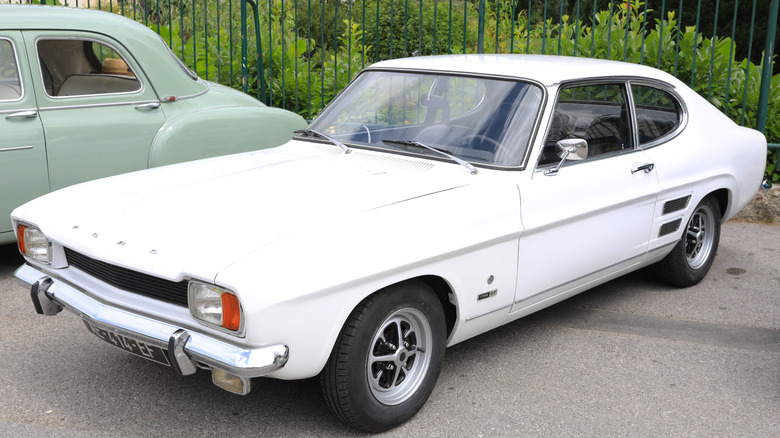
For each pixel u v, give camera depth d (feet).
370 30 45.55
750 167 18.40
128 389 12.80
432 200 11.69
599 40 27.27
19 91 17.35
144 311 10.53
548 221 12.97
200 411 12.10
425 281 11.85
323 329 10.03
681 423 12.01
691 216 16.96
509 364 13.99
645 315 16.55
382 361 11.21
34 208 12.31
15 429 11.41
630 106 15.38
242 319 9.41
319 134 14.85
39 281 12.08
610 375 13.64
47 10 18.22
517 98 13.53
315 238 10.16
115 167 18.62
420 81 14.65
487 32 35.09
